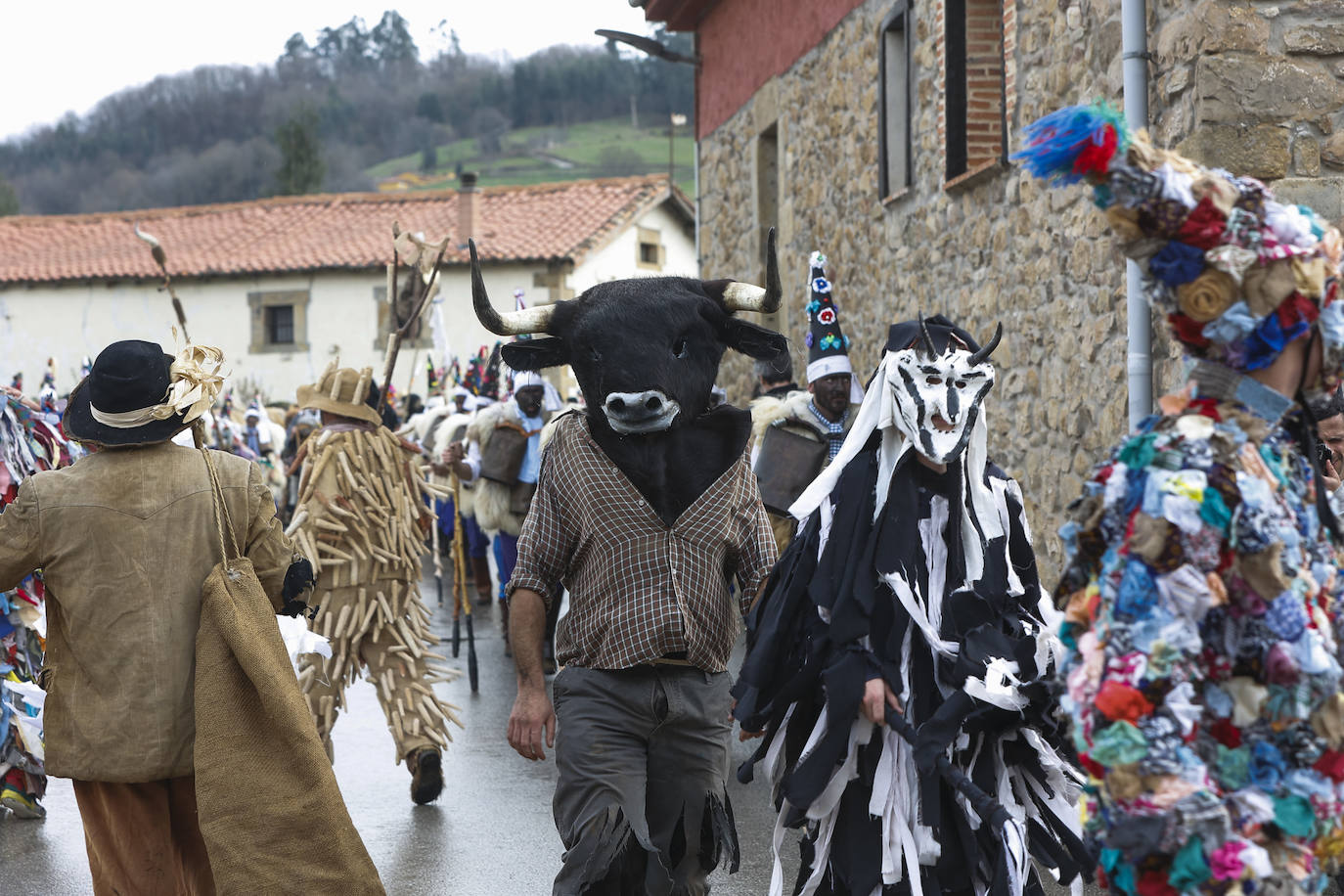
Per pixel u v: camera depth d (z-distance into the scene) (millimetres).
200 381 4363
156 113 116312
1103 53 7406
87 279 33031
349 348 32156
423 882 5539
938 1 10070
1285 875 2646
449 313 31219
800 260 13938
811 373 7430
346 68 127562
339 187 101250
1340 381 2811
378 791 6922
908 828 4039
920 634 4145
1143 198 2691
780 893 4336
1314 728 2678
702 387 4527
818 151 13281
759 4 15148
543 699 4469
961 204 9781
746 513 4531
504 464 9945
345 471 6555
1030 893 4000
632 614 4312
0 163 113812
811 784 4039
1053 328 8211
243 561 4293
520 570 4496
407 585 6730
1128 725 2592
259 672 4133
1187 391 2785
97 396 4273
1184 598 2582
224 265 32469
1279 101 6418
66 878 5625
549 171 108062
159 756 4168
